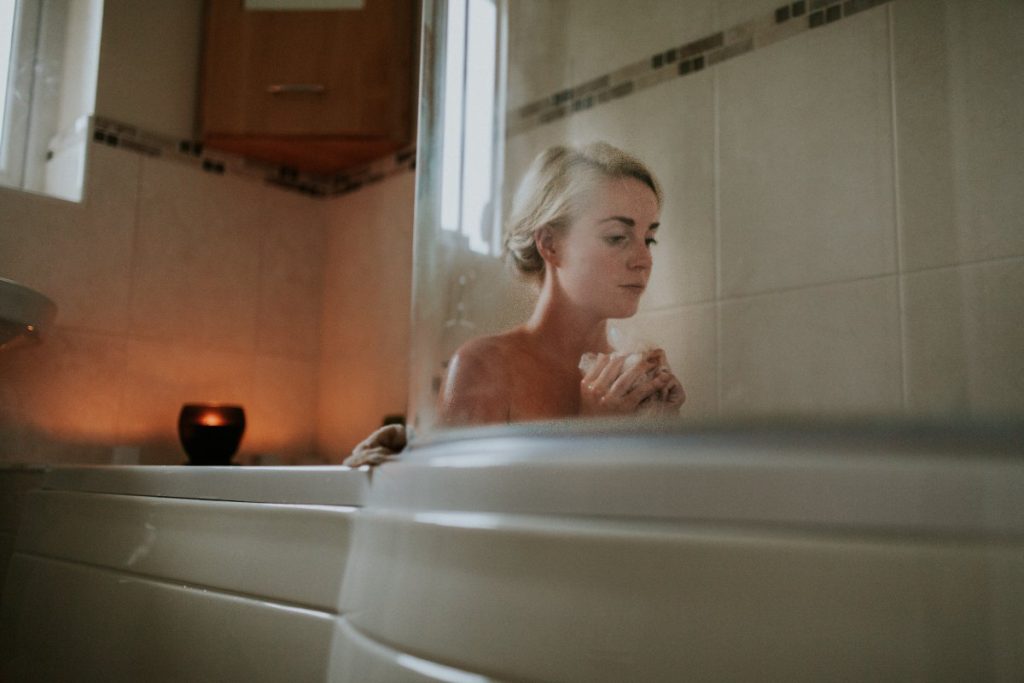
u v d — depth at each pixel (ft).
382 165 6.99
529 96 3.52
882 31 3.55
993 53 3.20
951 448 1.33
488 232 3.14
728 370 3.49
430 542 2.03
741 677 1.43
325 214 7.45
